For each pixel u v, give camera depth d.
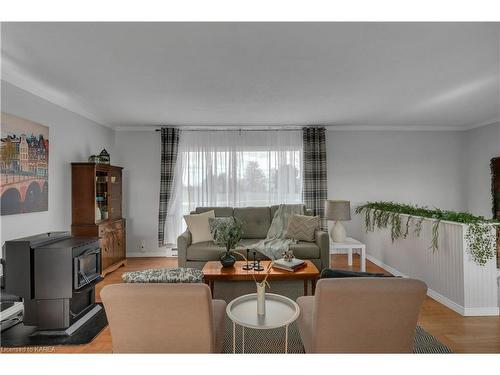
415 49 2.18
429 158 5.10
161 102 3.51
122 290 1.40
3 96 2.61
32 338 2.28
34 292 2.30
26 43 2.05
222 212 4.22
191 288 1.42
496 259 2.59
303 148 4.91
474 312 2.58
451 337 2.23
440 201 5.10
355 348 1.52
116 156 4.89
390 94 3.26
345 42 2.06
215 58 2.31
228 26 1.84
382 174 5.07
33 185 2.95
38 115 3.07
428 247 3.06
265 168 4.93
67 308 2.36
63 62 2.38
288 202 4.91
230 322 2.54
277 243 3.69
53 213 3.32
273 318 1.66
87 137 4.06
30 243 2.29
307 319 1.78
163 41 2.03
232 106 3.70
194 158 4.88
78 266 2.41
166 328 1.46
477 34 1.96
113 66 2.46
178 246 3.55
